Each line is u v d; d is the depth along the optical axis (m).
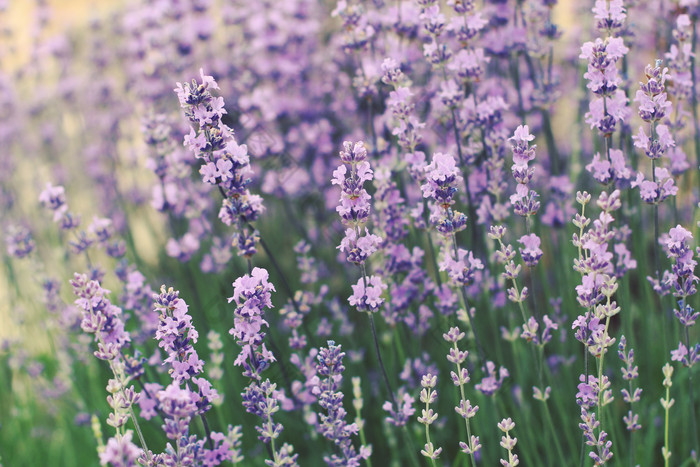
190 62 1.23
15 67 1.50
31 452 1.07
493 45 1.04
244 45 1.24
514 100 1.10
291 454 1.01
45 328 1.14
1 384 1.13
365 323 1.08
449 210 0.84
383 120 1.00
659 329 1.05
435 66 0.94
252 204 0.86
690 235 0.83
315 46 1.28
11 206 1.37
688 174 1.05
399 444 1.00
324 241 1.15
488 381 0.89
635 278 1.13
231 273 1.13
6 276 1.24
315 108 1.18
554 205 1.01
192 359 0.81
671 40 1.04
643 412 0.99
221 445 0.83
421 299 0.94
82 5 2.07
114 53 1.47
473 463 0.84
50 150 1.53
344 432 0.84
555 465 0.99
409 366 0.95
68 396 1.09
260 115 1.12
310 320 1.06
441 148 1.02
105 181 1.40
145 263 1.27
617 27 0.87
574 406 0.99
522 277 1.07
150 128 1.04
